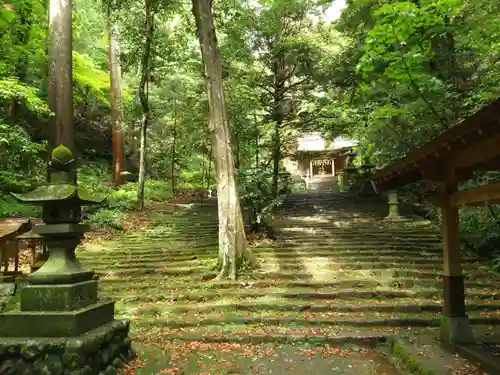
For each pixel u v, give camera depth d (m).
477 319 5.41
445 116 7.84
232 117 12.76
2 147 10.68
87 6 16.81
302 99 14.39
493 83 7.16
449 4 5.99
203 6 8.52
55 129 9.01
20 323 4.02
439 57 9.00
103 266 8.55
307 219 12.12
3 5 8.91
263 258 8.56
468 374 3.62
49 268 4.27
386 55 6.30
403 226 10.84
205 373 4.32
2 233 5.88
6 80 9.21
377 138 9.86
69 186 4.34
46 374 3.72
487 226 8.72
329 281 7.10
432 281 6.93
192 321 5.89
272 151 14.61
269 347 5.09
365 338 5.09
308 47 13.24
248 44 13.66
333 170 22.39
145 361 4.68
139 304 6.66
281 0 12.68
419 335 5.03
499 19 6.43
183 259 8.80
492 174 7.79
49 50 9.18
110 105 17.66
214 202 15.97
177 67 14.22
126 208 14.04
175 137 17.38
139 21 13.34
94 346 3.97
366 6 10.12
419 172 4.94
